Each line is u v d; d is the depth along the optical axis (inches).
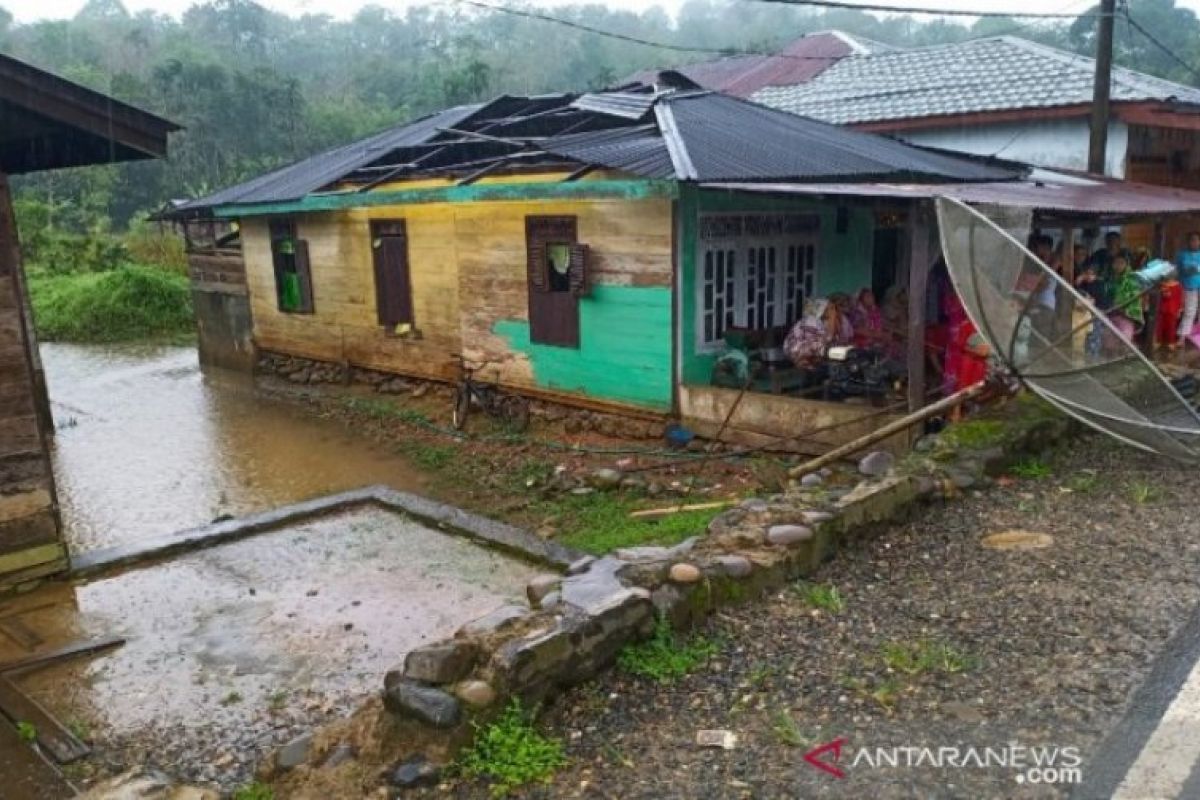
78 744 181.9
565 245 441.7
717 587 187.2
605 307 428.8
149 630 235.8
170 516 368.5
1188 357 458.3
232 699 199.8
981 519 240.1
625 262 415.8
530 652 152.2
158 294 946.1
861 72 788.0
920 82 711.1
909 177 454.3
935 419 330.6
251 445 480.1
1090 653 168.9
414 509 321.7
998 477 271.6
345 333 593.6
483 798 134.3
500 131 586.6
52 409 585.9
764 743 145.6
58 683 209.0
